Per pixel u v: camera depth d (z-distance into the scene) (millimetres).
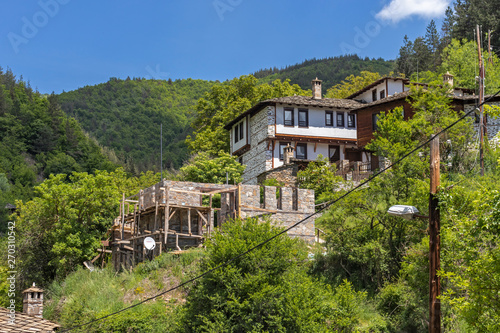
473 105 40875
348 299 21781
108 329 23938
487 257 14609
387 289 23500
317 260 27688
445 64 61188
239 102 59406
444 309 20297
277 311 21109
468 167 34062
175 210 30203
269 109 48812
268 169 48281
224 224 24156
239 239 22516
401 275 23734
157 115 198250
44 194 33281
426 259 21453
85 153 118500
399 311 22922
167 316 24328
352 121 51031
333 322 21516
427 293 21672
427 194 23719
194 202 31609
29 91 137875
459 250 16734
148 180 66250
